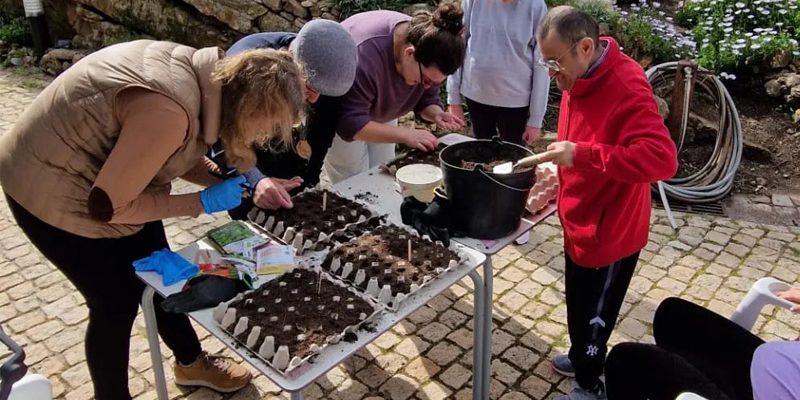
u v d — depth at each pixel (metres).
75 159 1.86
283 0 5.51
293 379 1.69
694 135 4.64
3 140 1.99
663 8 6.03
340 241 2.25
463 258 2.13
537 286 3.38
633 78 2.06
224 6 5.57
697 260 3.59
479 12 3.35
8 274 3.46
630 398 1.97
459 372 2.83
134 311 2.23
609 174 2.02
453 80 3.65
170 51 1.87
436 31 2.43
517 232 2.30
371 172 2.75
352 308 1.92
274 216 2.32
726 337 2.04
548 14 2.13
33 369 2.83
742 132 4.66
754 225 3.92
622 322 3.12
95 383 2.30
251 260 2.12
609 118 2.07
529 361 2.88
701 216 4.02
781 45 4.96
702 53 5.09
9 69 6.28
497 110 3.49
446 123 2.90
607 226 2.18
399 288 2.00
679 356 1.89
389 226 2.32
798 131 4.72
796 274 3.45
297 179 2.49
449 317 3.16
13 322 3.11
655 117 2.01
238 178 2.04
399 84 2.68
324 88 2.20
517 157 2.37
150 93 1.73
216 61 1.83
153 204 1.92
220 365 2.67
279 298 1.96
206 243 2.22
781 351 1.65
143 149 1.73
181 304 1.91
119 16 6.08
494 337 3.03
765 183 4.36
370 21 2.66
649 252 3.66
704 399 1.62
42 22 6.40
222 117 1.81
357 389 2.74
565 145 2.06
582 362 2.43
